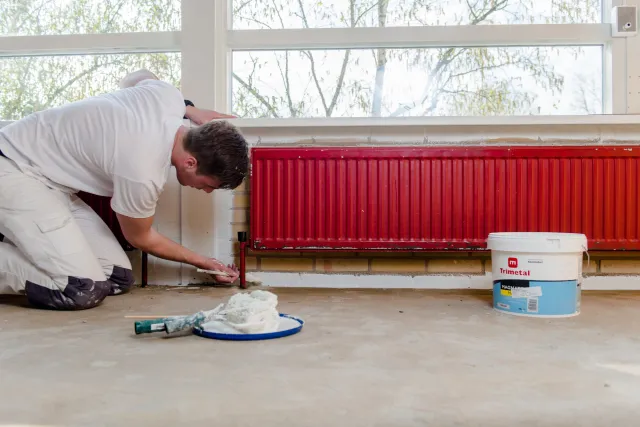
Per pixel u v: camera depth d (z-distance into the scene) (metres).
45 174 1.73
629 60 2.33
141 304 1.84
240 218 2.40
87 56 2.54
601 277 2.29
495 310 1.71
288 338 1.29
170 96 1.75
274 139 2.39
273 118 2.31
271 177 2.27
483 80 2.42
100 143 1.62
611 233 2.19
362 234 2.25
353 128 2.35
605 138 2.29
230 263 2.40
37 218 1.68
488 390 0.89
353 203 2.26
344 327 1.43
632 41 2.33
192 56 2.41
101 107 1.68
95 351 1.16
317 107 2.48
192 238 2.39
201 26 2.41
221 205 2.40
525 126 2.30
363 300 1.95
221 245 2.40
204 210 2.39
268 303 1.33
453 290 2.25
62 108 1.77
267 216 2.26
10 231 1.70
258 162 2.27
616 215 2.19
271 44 2.46
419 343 1.24
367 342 1.25
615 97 2.34
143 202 1.64
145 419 0.75
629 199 2.18
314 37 2.43
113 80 2.53
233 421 0.75
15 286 1.73
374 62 2.46
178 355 1.12
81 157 1.70
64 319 1.55
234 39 2.47
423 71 2.44
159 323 1.29
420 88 2.44
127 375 0.97
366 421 0.75
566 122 2.23
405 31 2.40
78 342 1.25
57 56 2.55
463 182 2.23
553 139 2.31
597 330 1.40
